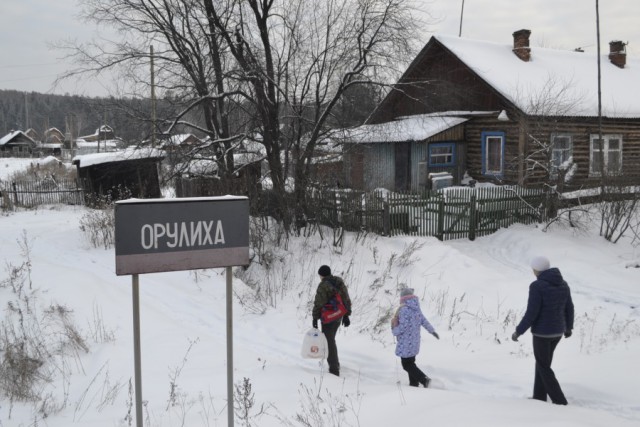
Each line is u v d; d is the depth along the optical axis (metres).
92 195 24.83
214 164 15.52
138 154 16.59
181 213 4.36
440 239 15.41
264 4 14.02
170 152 15.10
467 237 15.99
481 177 22.53
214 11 13.99
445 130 22.28
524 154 18.98
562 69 24.97
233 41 14.38
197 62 15.84
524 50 24.62
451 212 15.75
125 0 15.77
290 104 14.56
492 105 22.17
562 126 21.08
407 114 25.19
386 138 17.55
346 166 16.31
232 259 4.57
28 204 25.58
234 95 15.26
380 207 14.38
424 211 15.06
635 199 14.96
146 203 4.24
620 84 25.28
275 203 14.45
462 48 23.72
